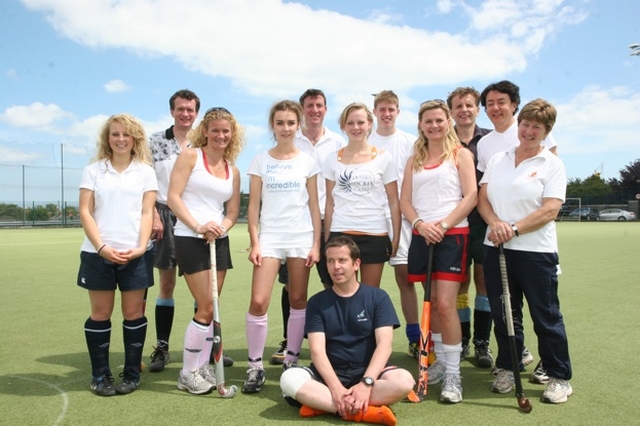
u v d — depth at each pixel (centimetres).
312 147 529
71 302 702
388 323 363
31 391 387
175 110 493
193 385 385
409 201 420
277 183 416
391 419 325
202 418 339
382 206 430
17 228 3058
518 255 380
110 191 389
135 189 396
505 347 391
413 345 480
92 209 393
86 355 476
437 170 404
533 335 546
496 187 393
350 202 424
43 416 341
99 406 359
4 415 342
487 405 362
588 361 446
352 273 371
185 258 394
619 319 592
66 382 407
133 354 394
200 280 395
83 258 386
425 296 387
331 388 340
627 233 2198
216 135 407
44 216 3278
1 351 488
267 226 416
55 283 861
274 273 409
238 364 463
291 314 423
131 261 390
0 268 1053
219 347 380
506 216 388
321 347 358
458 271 390
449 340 381
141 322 399
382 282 891
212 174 411
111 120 395
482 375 435
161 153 492
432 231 388
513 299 400
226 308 678
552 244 378
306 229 420
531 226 371
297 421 335
